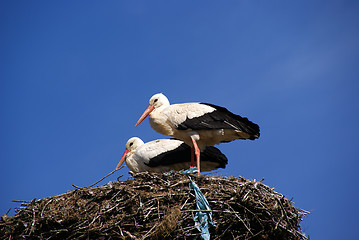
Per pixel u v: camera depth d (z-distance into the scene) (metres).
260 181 11.54
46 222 10.87
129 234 10.62
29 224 10.91
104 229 10.79
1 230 10.99
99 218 10.95
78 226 10.73
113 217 10.98
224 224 10.93
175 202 11.30
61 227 10.90
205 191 11.47
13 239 10.83
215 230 10.88
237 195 11.10
